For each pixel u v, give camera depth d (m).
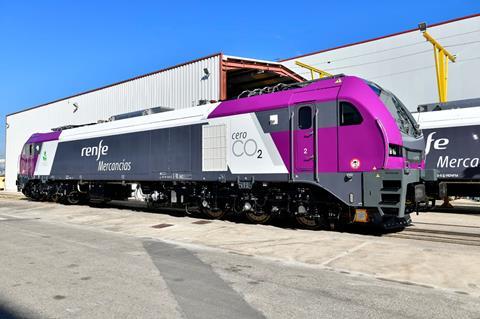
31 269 6.59
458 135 14.22
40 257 7.50
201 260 7.22
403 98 27.94
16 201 21.77
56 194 19.16
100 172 16.09
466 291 5.32
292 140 10.05
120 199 17.11
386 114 9.10
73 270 6.52
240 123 11.20
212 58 20.50
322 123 9.59
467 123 14.10
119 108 26.45
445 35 26.55
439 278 5.88
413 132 10.41
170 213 14.39
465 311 4.59
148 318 4.43
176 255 7.66
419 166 10.14
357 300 4.97
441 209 16.12
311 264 6.84
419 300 4.96
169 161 13.20
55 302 4.98
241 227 10.70
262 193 11.06
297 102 10.05
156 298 5.09
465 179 13.95
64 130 18.88
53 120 33.19
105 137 15.99
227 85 25.91
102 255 7.66
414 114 15.34
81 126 18.12
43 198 20.61
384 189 8.70
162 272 6.37
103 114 27.77
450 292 5.28
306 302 4.91
